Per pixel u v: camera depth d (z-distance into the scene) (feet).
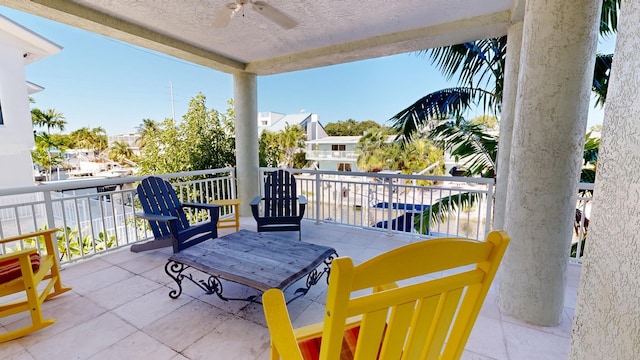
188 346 5.83
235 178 16.37
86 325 6.48
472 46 12.99
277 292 3.40
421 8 8.44
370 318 2.37
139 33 9.65
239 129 15.01
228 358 5.52
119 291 7.93
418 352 2.84
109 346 5.83
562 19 5.34
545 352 5.58
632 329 1.77
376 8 8.43
